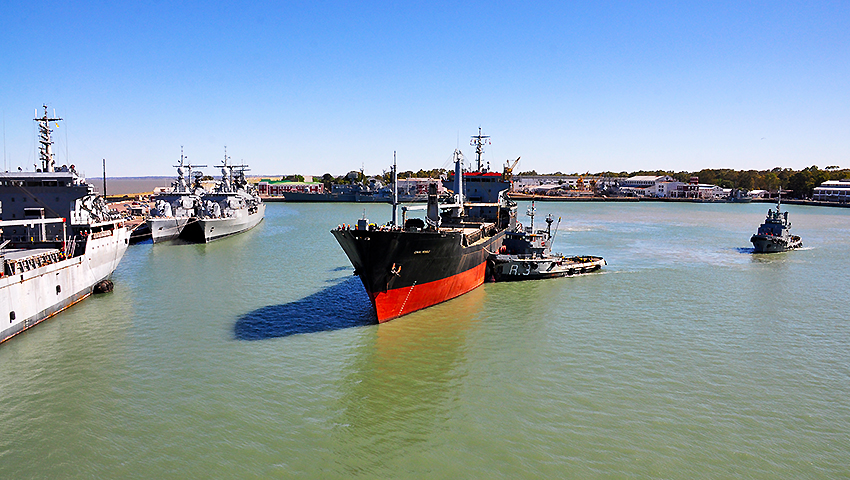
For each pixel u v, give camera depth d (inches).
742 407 1078.4
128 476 853.8
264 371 1249.4
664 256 3041.3
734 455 911.0
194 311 1742.1
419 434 981.2
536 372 1250.0
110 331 1528.1
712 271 2536.9
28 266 1625.2
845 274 2476.6
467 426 1008.2
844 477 853.2
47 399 1103.0
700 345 1439.5
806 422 1020.5
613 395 1131.9
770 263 2790.4
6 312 1423.5
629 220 5703.7
